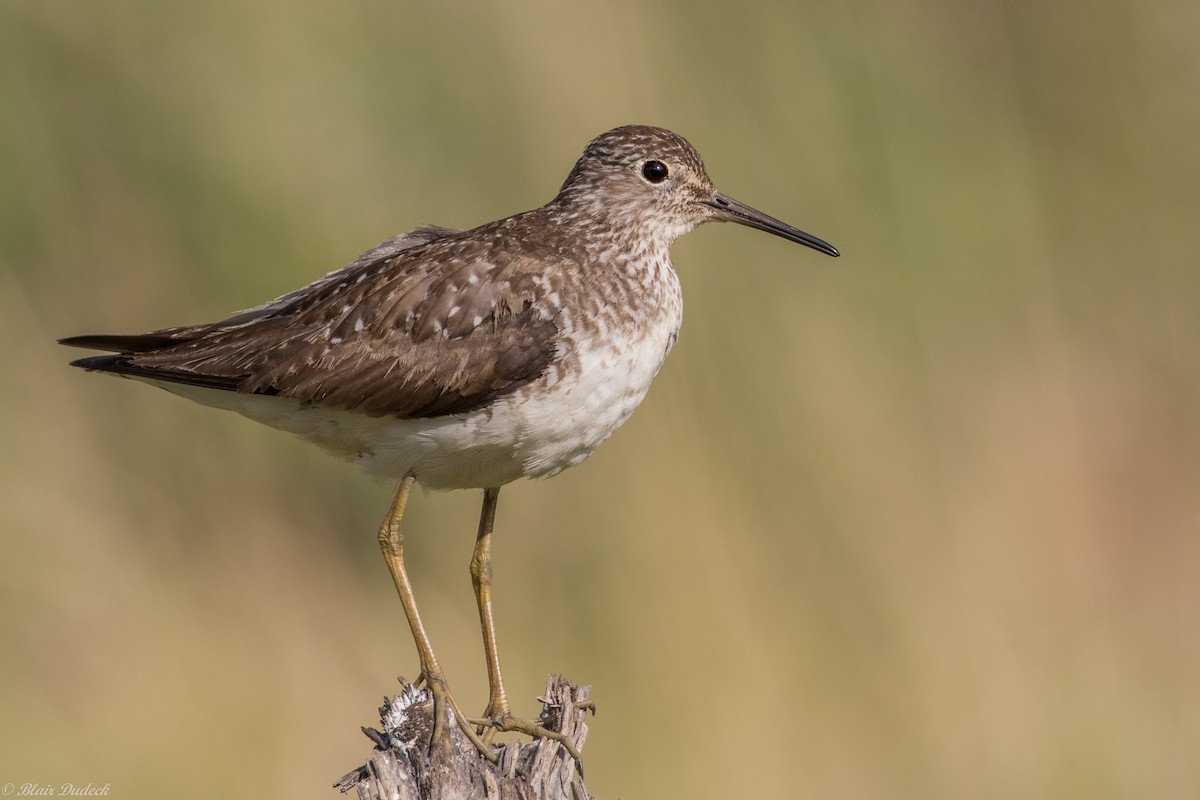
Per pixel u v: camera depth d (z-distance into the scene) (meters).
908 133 14.80
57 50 15.05
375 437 9.44
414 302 9.27
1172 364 15.98
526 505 13.81
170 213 15.12
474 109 14.62
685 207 10.20
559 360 9.21
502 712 9.51
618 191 9.94
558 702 9.32
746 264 13.96
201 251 15.09
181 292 15.13
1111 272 16.22
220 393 9.59
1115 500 14.79
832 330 14.05
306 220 14.91
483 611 9.84
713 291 13.77
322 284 9.85
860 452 13.73
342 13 14.94
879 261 14.37
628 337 9.45
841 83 14.65
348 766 13.15
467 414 9.21
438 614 13.92
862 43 14.79
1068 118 16.56
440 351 9.17
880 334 14.23
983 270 14.79
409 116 14.84
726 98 14.35
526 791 8.21
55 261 14.93
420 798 8.09
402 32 14.80
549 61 14.28
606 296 9.48
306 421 9.50
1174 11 16.52
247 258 14.98
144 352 9.62
